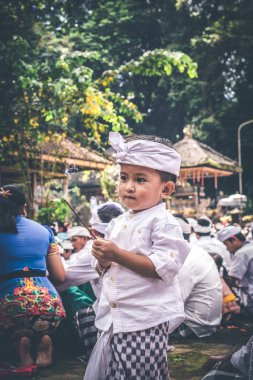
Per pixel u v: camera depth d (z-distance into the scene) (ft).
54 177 37.96
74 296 14.17
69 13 30.99
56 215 28.99
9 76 26.68
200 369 13.34
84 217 45.21
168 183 7.28
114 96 29.73
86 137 30.07
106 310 7.27
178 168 7.35
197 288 17.26
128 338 6.96
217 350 15.55
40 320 12.53
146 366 6.96
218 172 66.03
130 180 7.17
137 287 6.95
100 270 7.50
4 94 26.78
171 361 14.17
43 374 12.53
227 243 22.26
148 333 6.97
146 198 7.11
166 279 6.84
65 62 27.12
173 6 95.09
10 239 12.65
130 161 7.02
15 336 12.65
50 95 27.12
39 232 13.09
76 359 13.96
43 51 28.91
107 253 6.67
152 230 7.08
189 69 28.99
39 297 12.47
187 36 96.48
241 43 91.15
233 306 19.61
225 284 19.94
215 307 17.43
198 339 17.16
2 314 12.36
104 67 76.54
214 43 91.66
